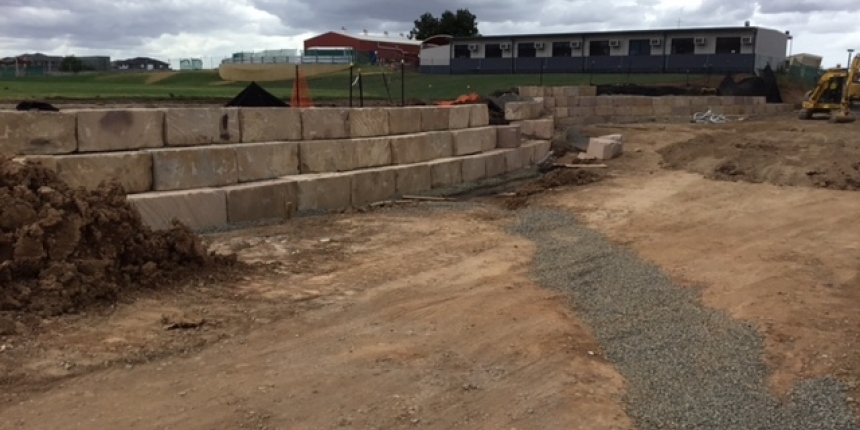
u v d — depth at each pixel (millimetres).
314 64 51844
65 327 6102
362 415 4945
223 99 26125
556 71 52750
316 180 12383
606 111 28484
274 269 8508
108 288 6773
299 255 9266
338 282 8125
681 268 9141
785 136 21891
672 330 6891
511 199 14000
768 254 9883
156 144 10977
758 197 14289
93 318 6375
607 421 5008
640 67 49969
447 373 5723
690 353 6332
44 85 33094
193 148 11086
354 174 13211
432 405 5152
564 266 9164
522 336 6602
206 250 8203
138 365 5547
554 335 6621
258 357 5848
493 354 6172
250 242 9797
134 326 6289
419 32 89062
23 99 21844
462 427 4852
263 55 59812
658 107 30188
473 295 7840
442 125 17281
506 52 54156
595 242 10523
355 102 26312
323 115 13680
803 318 7250
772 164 17203
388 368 5754
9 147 9430
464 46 55438
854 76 28812
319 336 6410
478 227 11461
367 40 80875
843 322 7156
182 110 11273
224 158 11312
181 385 5242
